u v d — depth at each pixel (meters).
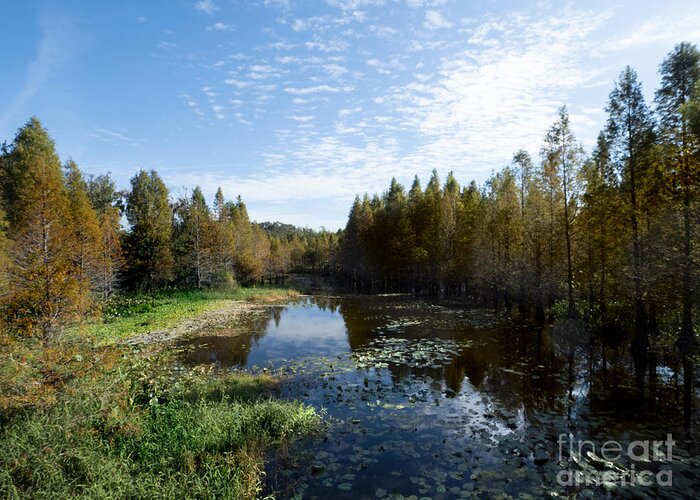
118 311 25.72
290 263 85.50
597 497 5.18
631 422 7.64
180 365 13.02
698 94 10.87
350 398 9.52
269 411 7.76
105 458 5.48
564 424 7.59
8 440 5.24
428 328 19.50
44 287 10.66
